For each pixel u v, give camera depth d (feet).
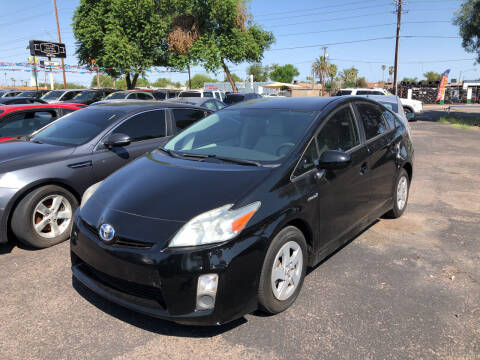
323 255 11.23
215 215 8.58
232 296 8.38
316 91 183.93
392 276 11.84
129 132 16.67
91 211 9.91
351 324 9.43
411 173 17.38
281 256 9.55
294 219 9.78
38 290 10.92
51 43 88.84
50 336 8.95
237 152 11.24
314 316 9.73
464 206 18.90
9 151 14.44
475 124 67.26
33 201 13.15
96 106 18.37
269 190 9.36
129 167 11.60
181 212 8.77
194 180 9.80
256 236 8.67
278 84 167.43
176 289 8.20
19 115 20.42
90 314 9.80
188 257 8.17
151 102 19.08
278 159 10.39
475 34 79.56
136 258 8.41
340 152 10.37
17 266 12.36
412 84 198.49
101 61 84.94
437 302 10.44
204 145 12.03
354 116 13.29
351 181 12.08
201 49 83.25
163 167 10.90
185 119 19.20
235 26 88.28
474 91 192.65
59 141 15.65
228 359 8.23
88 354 8.38
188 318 8.24
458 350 8.57
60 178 13.83
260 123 12.09
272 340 8.83
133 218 8.95
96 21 83.46
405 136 16.60
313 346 8.64
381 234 15.19
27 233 13.11
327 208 10.98
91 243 9.25
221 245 8.27
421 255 13.34
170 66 90.48
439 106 153.58
